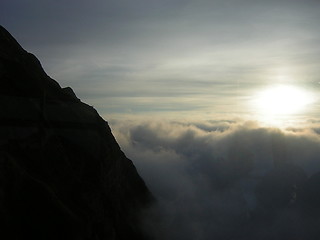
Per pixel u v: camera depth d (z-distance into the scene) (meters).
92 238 57.25
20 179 53.28
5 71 66.06
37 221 51.31
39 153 60.94
